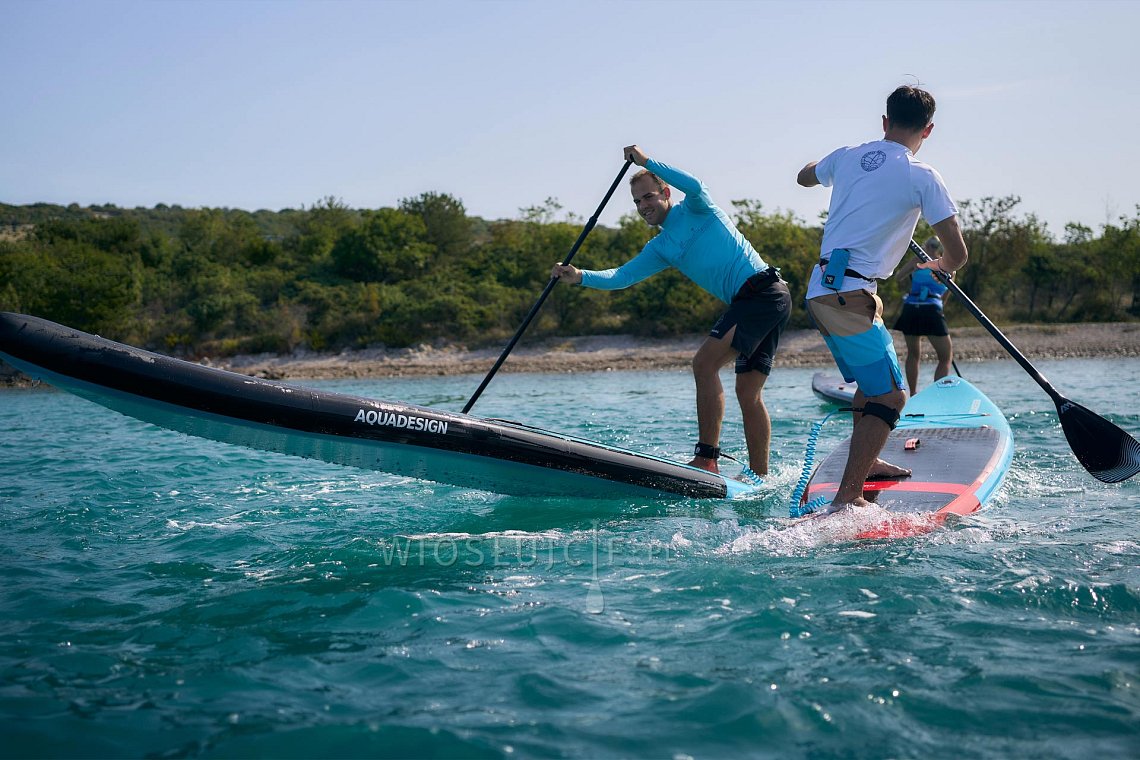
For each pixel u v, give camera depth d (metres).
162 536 4.56
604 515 4.85
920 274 9.05
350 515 4.98
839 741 2.31
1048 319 30.72
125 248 41.12
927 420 5.93
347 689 2.67
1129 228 32.09
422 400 15.10
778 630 3.06
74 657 2.94
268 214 89.56
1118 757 2.21
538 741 2.33
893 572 3.65
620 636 3.06
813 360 23.44
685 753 2.26
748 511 4.88
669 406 12.00
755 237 32.75
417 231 40.31
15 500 5.54
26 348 3.63
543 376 22.28
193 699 2.61
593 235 36.81
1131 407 9.90
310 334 29.02
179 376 3.85
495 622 3.22
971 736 2.33
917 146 4.42
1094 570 3.62
